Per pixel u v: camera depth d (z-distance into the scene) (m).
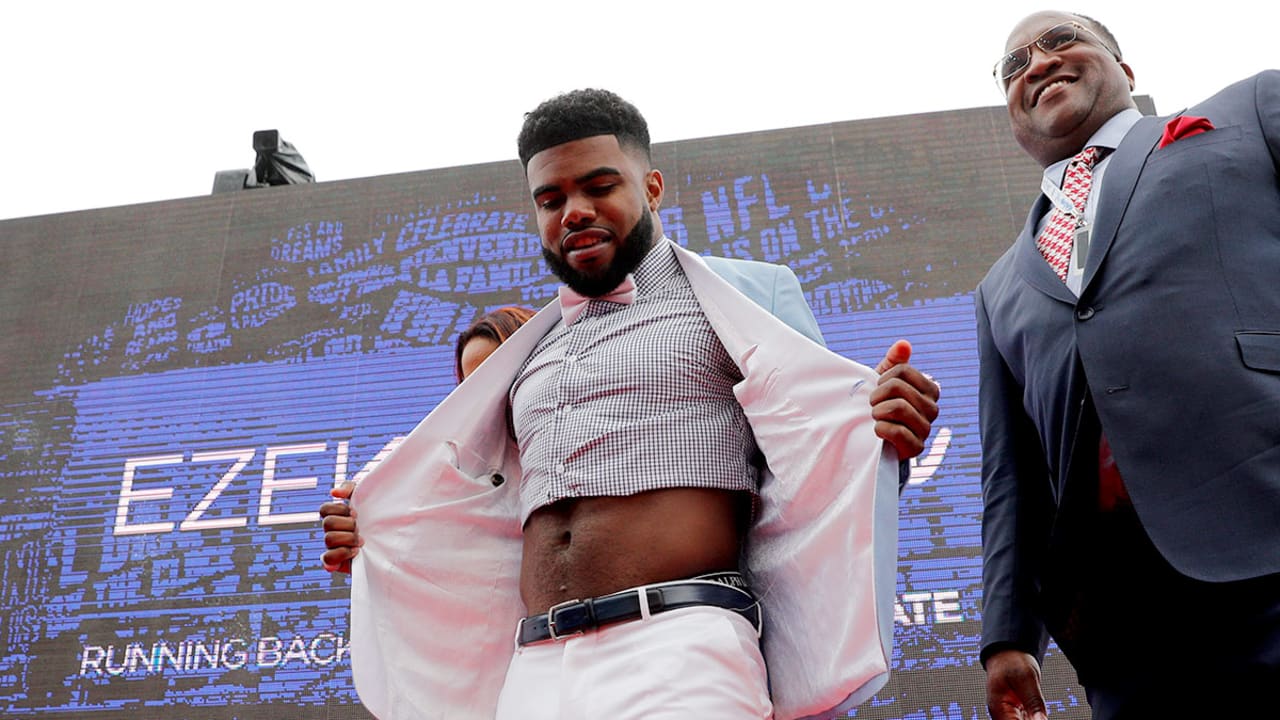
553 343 1.83
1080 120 1.93
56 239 4.96
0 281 4.90
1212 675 1.36
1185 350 1.47
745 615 1.56
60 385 4.66
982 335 2.01
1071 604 1.56
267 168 5.24
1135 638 1.47
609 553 1.55
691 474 1.59
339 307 4.64
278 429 4.46
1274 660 1.29
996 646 1.77
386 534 1.86
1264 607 1.32
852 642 1.46
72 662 4.14
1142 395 1.49
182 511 4.36
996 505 1.88
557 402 1.69
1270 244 1.52
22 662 4.16
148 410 4.57
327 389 4.50
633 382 1.65
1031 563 1.82
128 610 4.20
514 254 4.63
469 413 1.89
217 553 4.26
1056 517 1.58
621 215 1.72
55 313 4.81
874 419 1.47
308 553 4.22
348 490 1.93
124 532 4.34
